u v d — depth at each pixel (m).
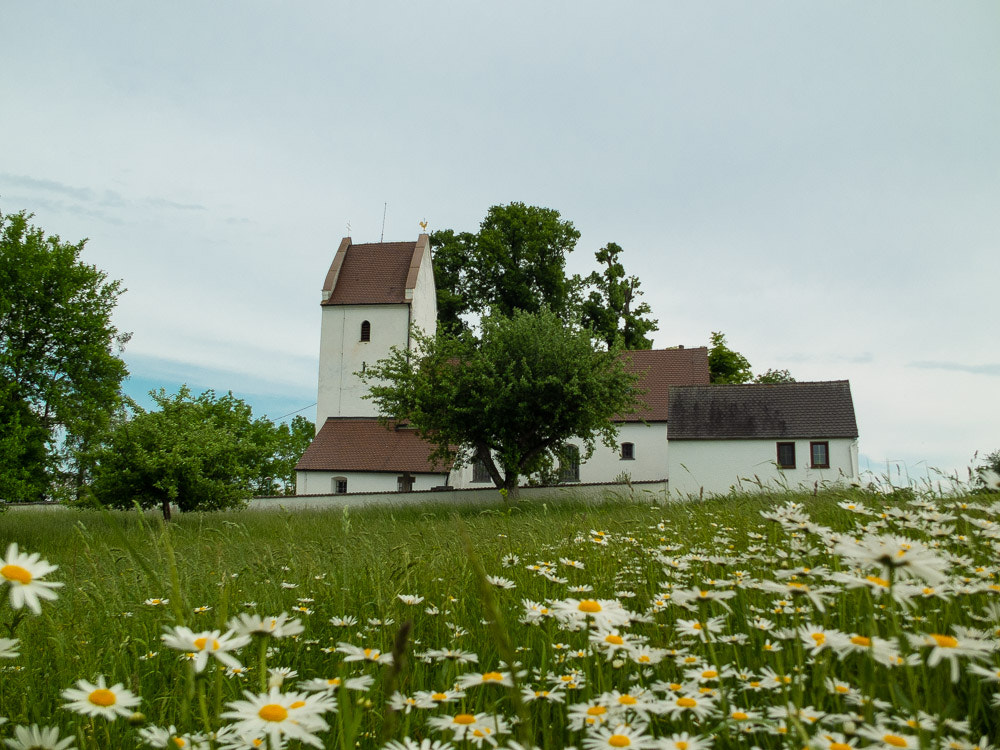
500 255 53.00
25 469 21.47
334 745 2.33
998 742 2.11
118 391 24.70
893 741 1.65
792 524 3.23
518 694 1.44
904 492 6.23
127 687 2.95
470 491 33.31
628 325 57.78
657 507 10.39
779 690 2.30
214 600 4.71
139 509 2.11
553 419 29.92
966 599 2.88
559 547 5.80
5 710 2.66
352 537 7.56
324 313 50.09
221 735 1.94
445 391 30.61
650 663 2.62
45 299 23.22
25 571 1.55
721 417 39.69
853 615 2.95
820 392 39.56
